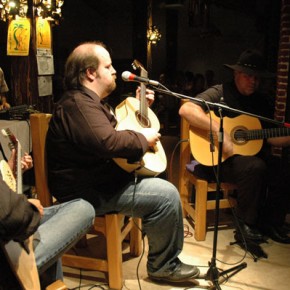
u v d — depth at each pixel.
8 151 2.51
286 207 2.53
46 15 3.40
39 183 1.93
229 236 2.57
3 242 1.17
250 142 2.45
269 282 2.04
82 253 2.33
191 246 2.42
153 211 1.86
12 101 3.43
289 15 3.43
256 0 7.28
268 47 6.49
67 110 1.76
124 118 2.02
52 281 1.49
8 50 3.27
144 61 7.05
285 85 3.56
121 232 2.02
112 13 10.90
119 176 1.90
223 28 9.80
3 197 1.14
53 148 1.83
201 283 2.01
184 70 10.36
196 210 2.46
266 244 2.46
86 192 1.86
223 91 2.51
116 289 1.96
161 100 6.77
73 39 9.72
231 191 2.75
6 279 1.21
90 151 1.73
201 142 2.41
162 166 2.02
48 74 3.62
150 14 7.75
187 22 10.04
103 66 1.86
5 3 3.05
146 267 2.11
